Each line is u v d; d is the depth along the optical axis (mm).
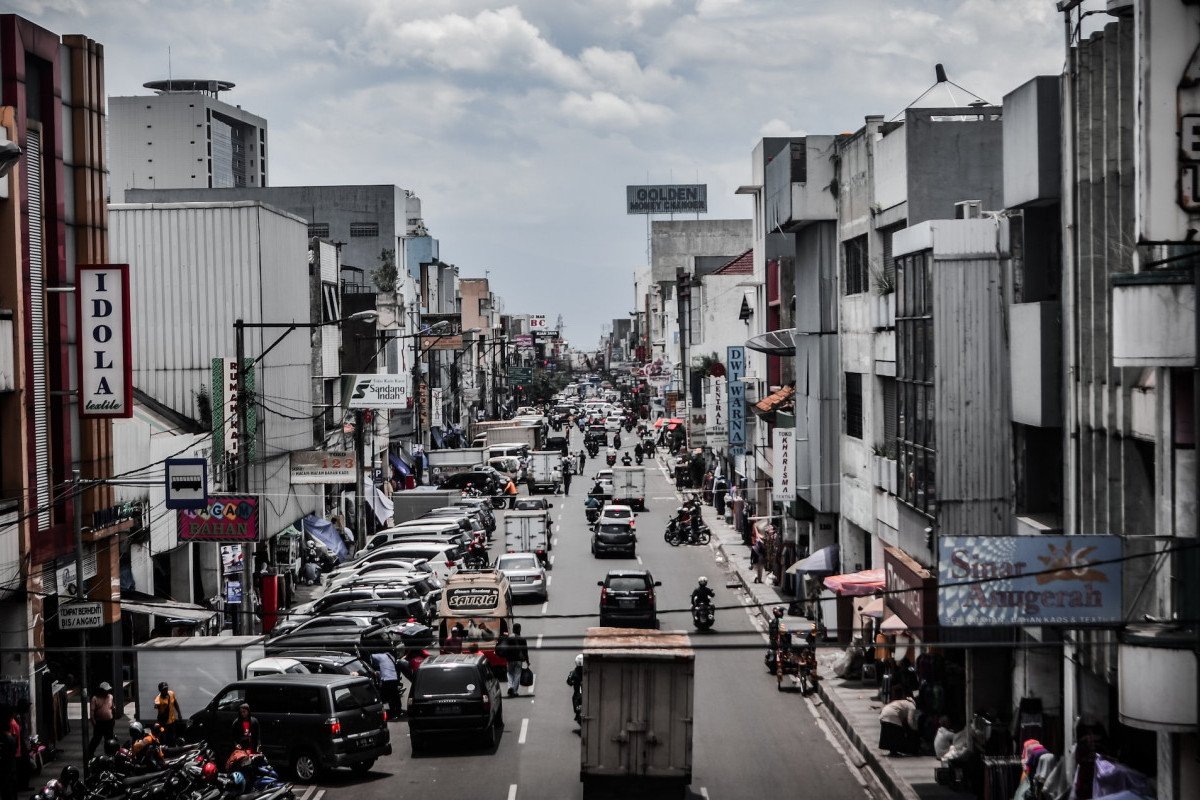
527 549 56344
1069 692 23359
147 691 28672
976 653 26359
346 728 24953
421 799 23719
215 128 186625
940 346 26609
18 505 27391
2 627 27562
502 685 34719
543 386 195750
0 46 28453
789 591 46906
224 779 22625
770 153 64375
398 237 94375
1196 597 17672
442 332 95750
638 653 22578
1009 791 22156
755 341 52938
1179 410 17938
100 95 33031
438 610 40938
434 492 62562
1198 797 17938
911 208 33188
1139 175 16656
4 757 24219
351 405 56938
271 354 48406
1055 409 24203
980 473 26625
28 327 28531
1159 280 17594
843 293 42531
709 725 29891
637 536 65812
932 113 34750
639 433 130750
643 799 22750
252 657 31453
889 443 36750
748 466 66312
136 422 35719
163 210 46562
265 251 47656
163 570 39531
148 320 46719
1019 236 25953
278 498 47500
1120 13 21016
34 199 29391
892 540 35750
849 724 28906
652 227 158500
